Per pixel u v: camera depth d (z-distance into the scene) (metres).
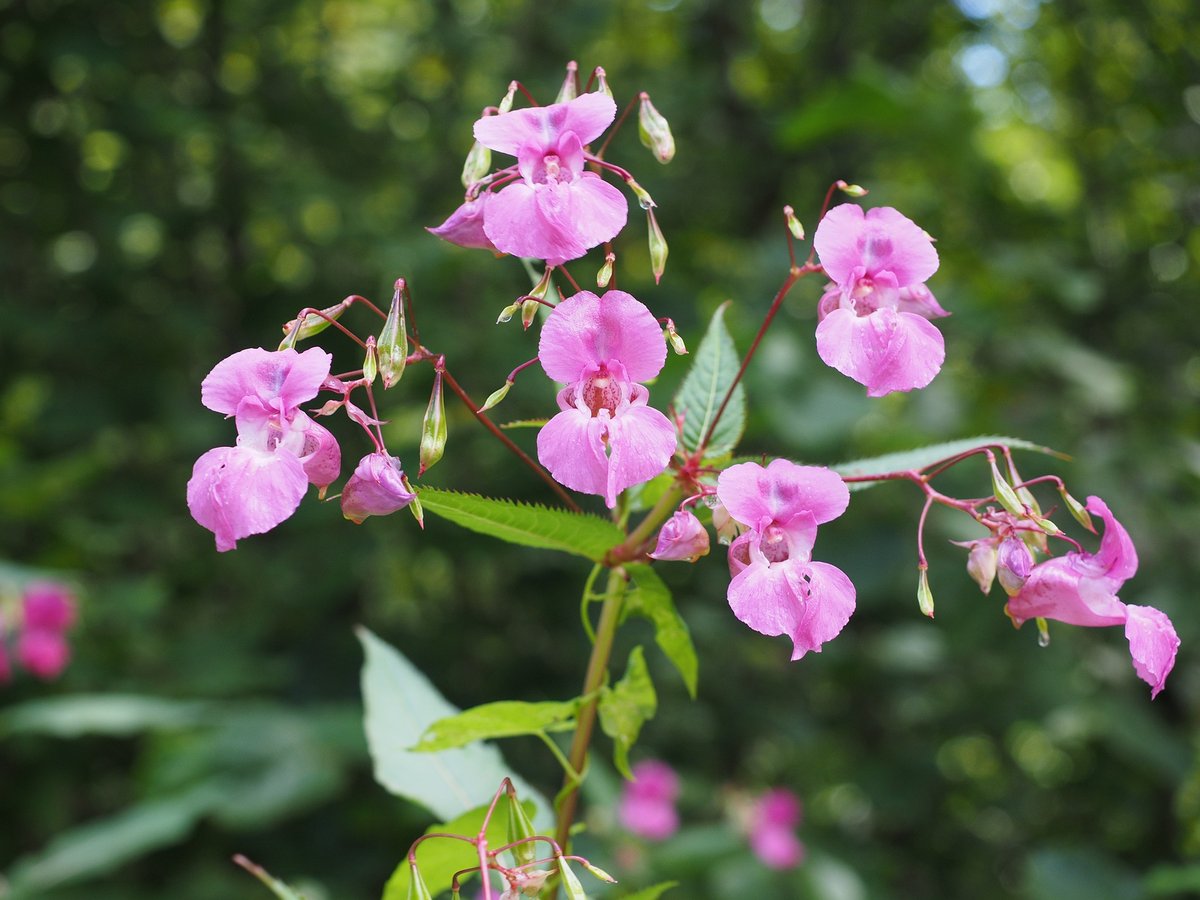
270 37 1.38
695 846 0.97
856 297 0.33
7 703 0.98
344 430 1.08
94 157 1.29
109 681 0.99
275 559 1.21
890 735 1.39
